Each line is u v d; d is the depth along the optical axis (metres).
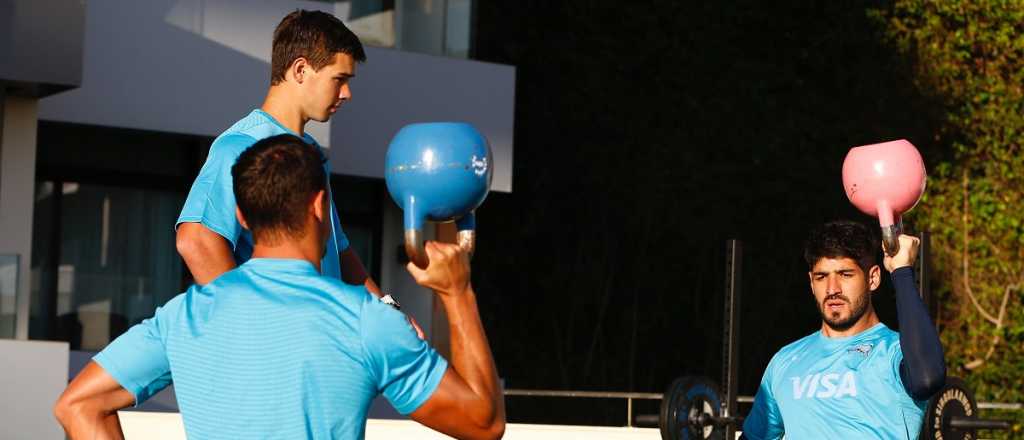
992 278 26.33
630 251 27.39
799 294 27.12
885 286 26.19
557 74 26.75
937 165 26.61
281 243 3.78
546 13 26.70
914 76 26.81
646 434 10.41
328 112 5.03
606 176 26.92
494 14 26.56
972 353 26.08
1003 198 26.45
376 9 18.58
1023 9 26.64
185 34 16.06
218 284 3.79
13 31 13.45
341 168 17.94
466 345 3.66
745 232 27.00
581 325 27.19
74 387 3.82
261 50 16.55
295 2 16.95
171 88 15.98
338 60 4.97
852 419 6.19
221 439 3.68
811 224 26.92
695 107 26.69
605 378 27.17
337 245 5.20
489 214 26.83
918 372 5.79
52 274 16.38
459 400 3.63
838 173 26.81
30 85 13.88
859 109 26.88
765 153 26.75
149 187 17.06
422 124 3.70
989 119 26.64
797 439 6.35
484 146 3.66
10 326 11.08
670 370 27.67
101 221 16.72
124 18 15.71
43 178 16.30
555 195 27.06
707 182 26.77
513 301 26.92
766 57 27.17
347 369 3.63
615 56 26.67
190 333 3.75
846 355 6.25
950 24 26.86
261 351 3.67
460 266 3.66
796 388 6.35
